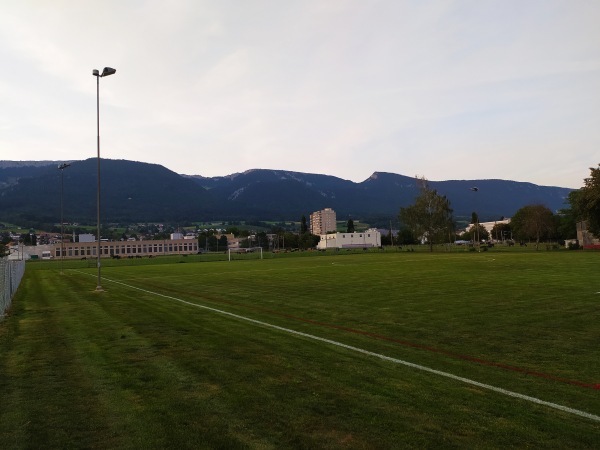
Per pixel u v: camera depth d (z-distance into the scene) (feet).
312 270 138.82
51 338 37.86
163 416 19.83
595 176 205.46
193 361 29.22
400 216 326.44
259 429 18.39
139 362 29.14
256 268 164.96
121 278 129.49
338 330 41.01
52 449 16.80
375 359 30.09
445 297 62.95
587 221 221.66
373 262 178.09
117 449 16.78
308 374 26.14
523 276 93.76
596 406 21.33
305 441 17.28
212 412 20.24
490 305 54.29
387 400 21.70
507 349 33.04
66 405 21.33
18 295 81.71
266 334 38.88
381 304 57.77
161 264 248.52
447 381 25.08
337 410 20.40
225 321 46.39
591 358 30.35
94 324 45.19
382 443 17.10
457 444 17.01
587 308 50.80
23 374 26.63
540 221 310.86
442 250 326.85
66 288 95.71
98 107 88.28
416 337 37.58
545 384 24.75
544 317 45.68
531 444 17.07
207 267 191.52
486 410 20.51
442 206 317.63
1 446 17.04
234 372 26.55
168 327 42.70
